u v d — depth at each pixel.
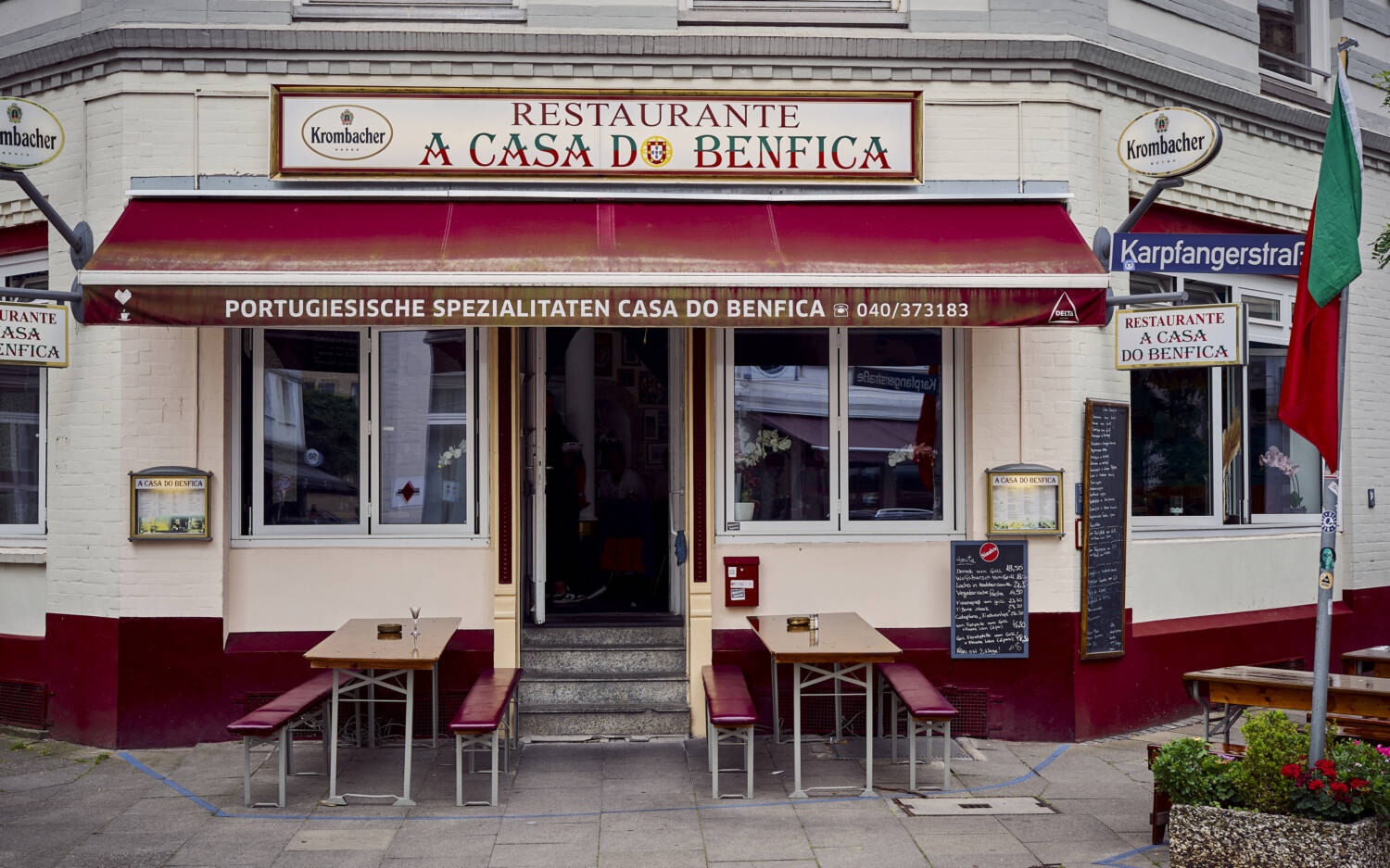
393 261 7.42
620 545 10.06
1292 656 10.42
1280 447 11.02
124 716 8.30
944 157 8.70
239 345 8.70
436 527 8.84
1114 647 8.88
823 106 8.53
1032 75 8.72
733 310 7.30
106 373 8.44
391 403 8.90
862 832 6.53
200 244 7.58
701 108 8.48
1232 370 10.56
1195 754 6.06
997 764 8.01
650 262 7.51
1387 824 5.63
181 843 6.36
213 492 8.41
